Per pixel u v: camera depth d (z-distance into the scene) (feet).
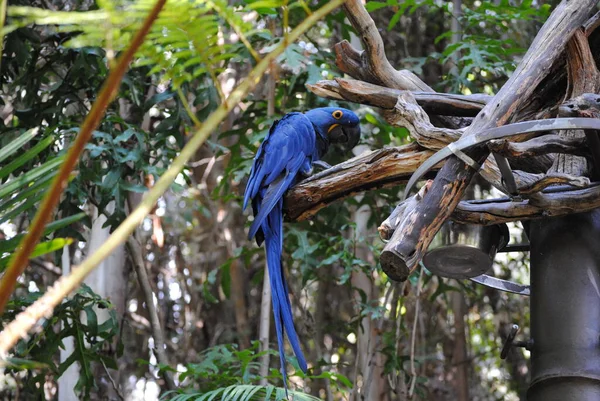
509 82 14.79
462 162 13.83
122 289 29.17
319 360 26.58
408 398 26.07
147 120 30.12
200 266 37.99
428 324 35.53
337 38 33.71
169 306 37.14
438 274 15.94
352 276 30.53
